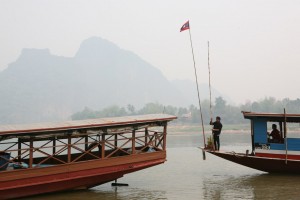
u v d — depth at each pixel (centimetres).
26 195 1551
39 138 1688
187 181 2038
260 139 2070
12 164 1634
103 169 1692
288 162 1983
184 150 4175
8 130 1496
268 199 1520
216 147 2238
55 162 1867
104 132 1714
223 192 1692
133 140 1803
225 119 16775
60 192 1702
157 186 1889
